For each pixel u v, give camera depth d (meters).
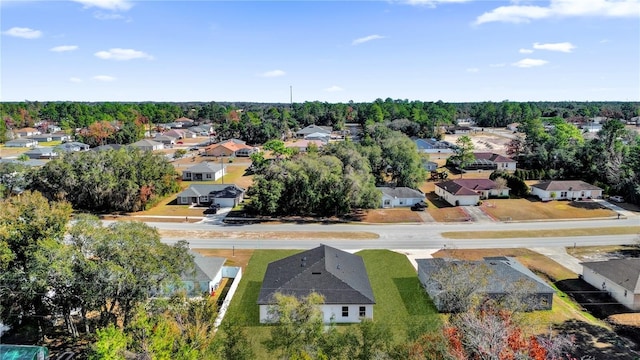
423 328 26.22
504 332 22.23
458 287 32.03
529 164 97.62
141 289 26.36
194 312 26.67
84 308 29.03
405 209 68.88
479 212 66.94
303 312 25.36
